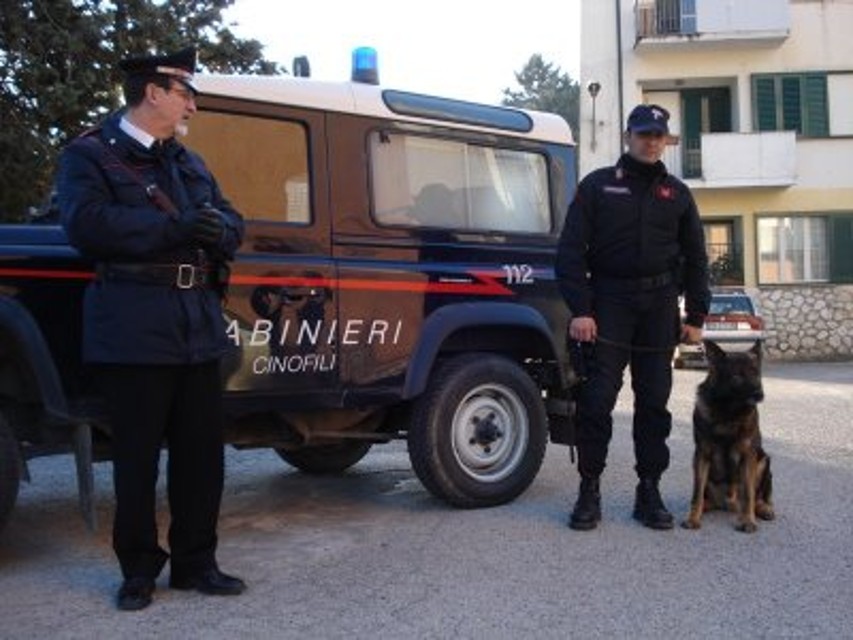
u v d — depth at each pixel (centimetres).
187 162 429
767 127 2594
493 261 611
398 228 569
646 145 528
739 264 2584
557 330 637
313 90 547
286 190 533
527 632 394
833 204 2584
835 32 2583
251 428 565
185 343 414
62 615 418
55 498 659
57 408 461
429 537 535
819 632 394
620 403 1239
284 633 394
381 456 809
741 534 536
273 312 520
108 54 1340
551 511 593
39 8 1290
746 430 539
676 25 2558
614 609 420
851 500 616
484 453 604
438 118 597
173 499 441
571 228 539
